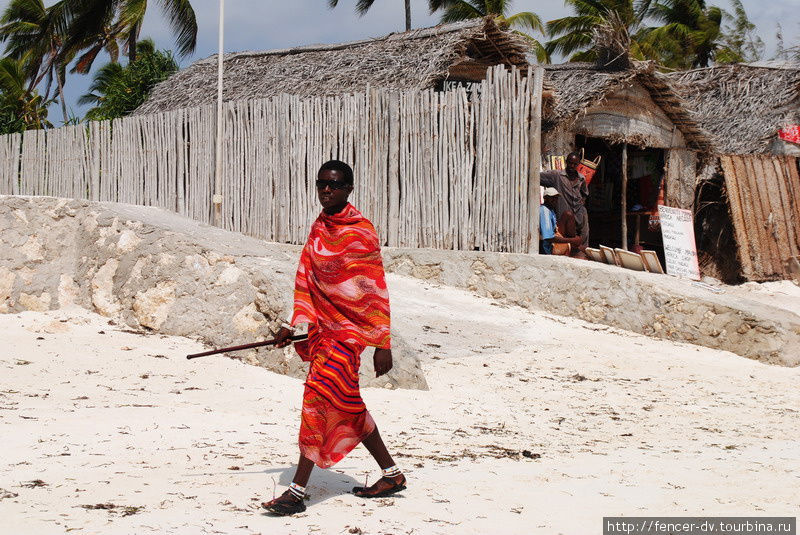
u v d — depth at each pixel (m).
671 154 18.19
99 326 9.44
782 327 11.65
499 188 13.80
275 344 4.82
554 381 9.44
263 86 18.41
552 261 13.29
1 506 4.05
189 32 36.66
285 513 4.18
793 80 19.36
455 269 13.99
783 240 17.88
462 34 15.59
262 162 15.71
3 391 6.93
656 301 12.50
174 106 20.08
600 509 4.50
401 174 14.62
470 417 7.43
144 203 17.44
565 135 16.64
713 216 18.53
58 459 5.04
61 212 10.31
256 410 7.01
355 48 18.11
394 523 4.09
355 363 4.55
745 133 19.30
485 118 13.91
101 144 18.27
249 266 8.94
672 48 40.34
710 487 5.12
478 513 4.34
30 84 43.09
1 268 10.09
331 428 4.43
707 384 9.90
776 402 9.10
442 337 11.11
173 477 4.77
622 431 7.29
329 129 15.09
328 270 4.59
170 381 7.75
